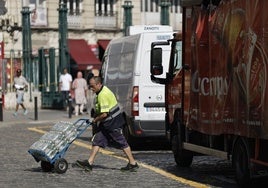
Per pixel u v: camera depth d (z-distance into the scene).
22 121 38.88
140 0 69.81
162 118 23.27
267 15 13.42
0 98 38.94
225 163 20.05
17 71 43.22
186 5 17.81
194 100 17.41
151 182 16.19
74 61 65.50
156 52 20.12
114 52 26.09
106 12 68.75
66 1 66.56
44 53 51.34
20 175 17.45
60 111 47.66
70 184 15.92
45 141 17.89
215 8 16.09
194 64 17.39
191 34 17.67
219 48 15.73
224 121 15.44
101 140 17.98
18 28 62.66
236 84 14.79
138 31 29.02
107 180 16.53
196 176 17.30
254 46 13.96
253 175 14.45
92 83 17.75
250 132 14.16
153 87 23.27
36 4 64.44
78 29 67.12
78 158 21.19
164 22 54.44
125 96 24.17
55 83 50.16
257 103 13.83
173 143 19.50
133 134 23.50
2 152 22.91
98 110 17.84
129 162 18.09
